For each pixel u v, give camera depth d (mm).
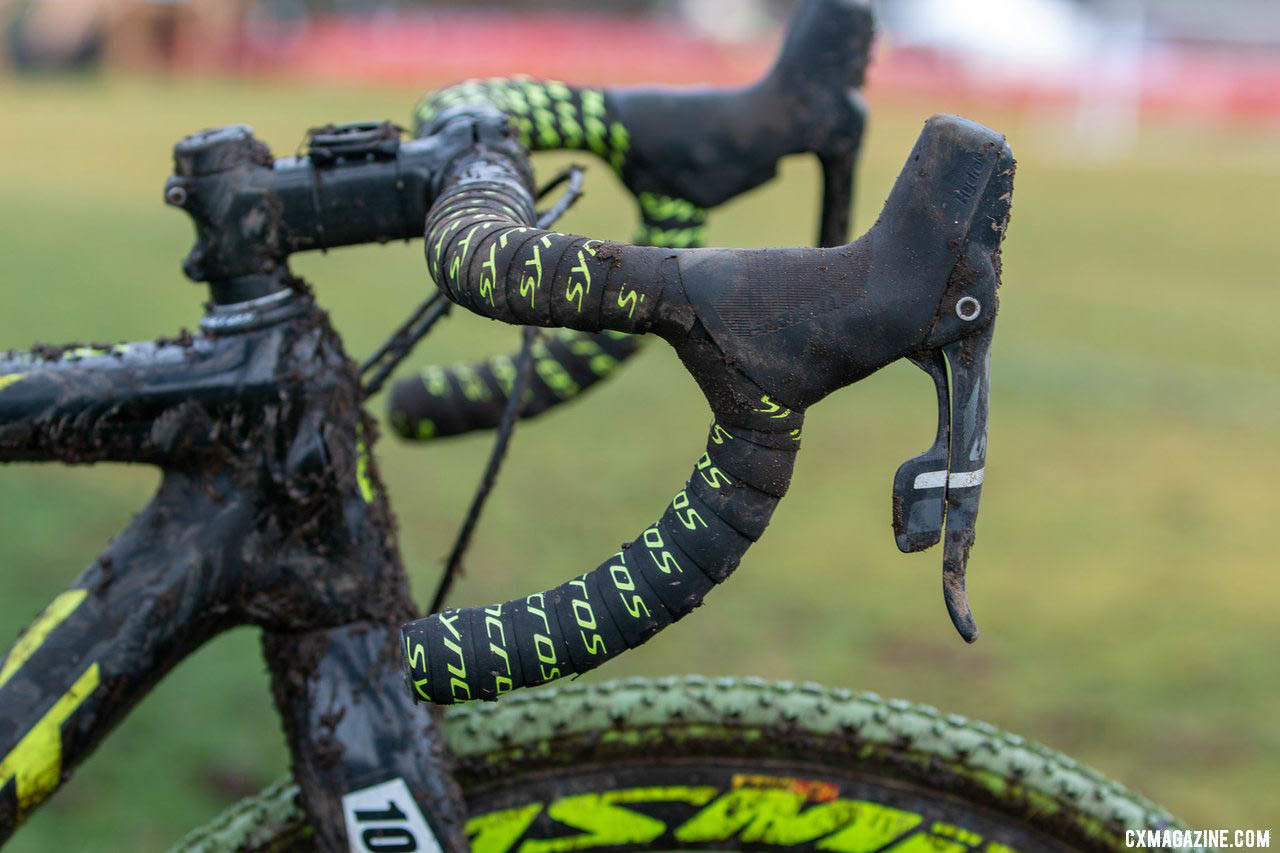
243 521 1087
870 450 4859
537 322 847
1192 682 3068
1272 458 4945
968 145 819
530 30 27531
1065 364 6312
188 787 2490
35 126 15195
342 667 1108
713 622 3322
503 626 859
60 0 23219
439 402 1412
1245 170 16141
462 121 1077
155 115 16609
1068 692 3000
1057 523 4176
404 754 1098
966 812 1280
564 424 5059
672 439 4875
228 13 25875
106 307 6508
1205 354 6645
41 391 1062
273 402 1085
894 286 830
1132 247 10180
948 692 2980
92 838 2295
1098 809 1240
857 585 3592
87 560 3424
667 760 1299
